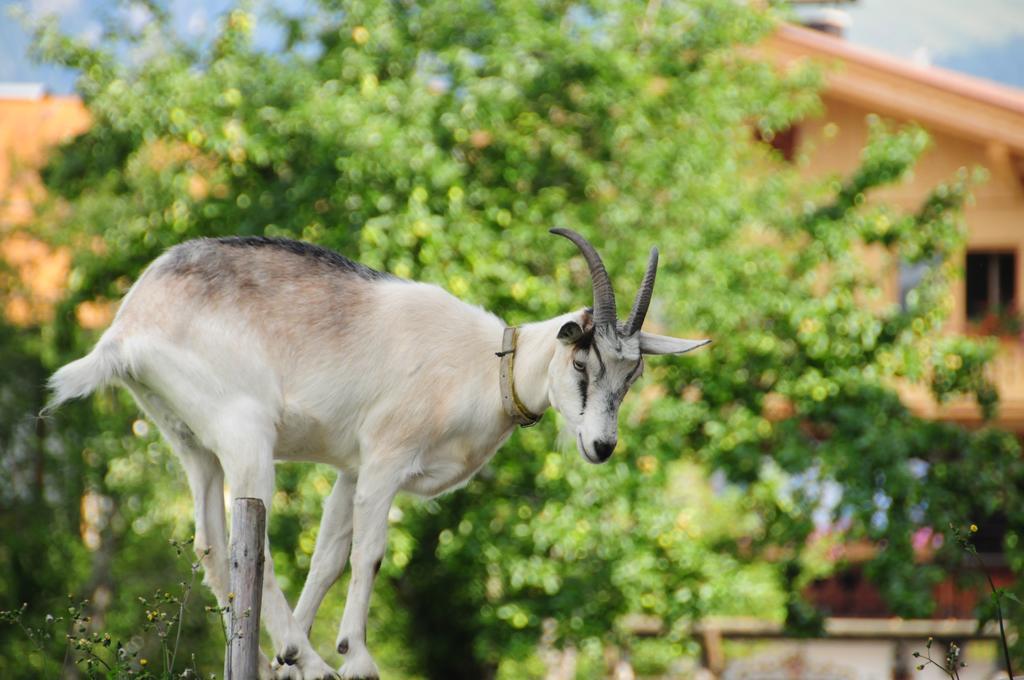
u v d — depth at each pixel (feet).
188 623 57.52
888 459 55.62
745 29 62.54
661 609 56.65
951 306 61.41
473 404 27.40
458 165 55.88
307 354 26.37
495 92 57.00
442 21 59.98
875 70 79.51
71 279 63.36
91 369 25.35
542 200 58.44
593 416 26.68
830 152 82.23
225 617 25.25
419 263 55.11
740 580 57.11
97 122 61.77
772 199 61.00
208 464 26.43
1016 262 83.56
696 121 61.05
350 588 26.48
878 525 55.67
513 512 57.31
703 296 56.75
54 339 65.77
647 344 27.50
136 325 25.66
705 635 80.59
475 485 57.93
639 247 57.11
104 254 62.54
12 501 67.21
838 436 57.93
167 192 59.98
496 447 28.25
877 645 83.56
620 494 55.67
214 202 59.16
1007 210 83.25
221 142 56.18
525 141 58.95
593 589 56.13
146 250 60.70
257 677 23.43
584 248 27.32
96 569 66.85
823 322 57.77
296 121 55.98
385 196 55.11
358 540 26.63
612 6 60.80
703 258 56.80
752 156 64.13
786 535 57.72
